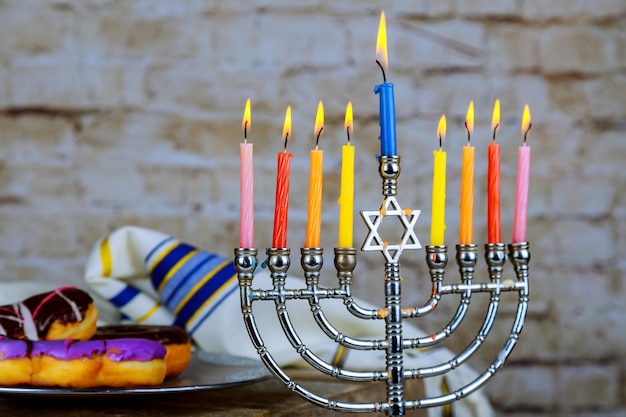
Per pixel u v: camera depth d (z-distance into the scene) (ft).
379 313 2.31
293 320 3.49
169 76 5.15
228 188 5.16
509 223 5.21
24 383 2.51
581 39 5.25
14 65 5.12
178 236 5.15
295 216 5.15
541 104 5.24
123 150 5.14
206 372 2.96
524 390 5.22
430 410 3.40
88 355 2.51
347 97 5.18
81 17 5.14
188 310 3.58
